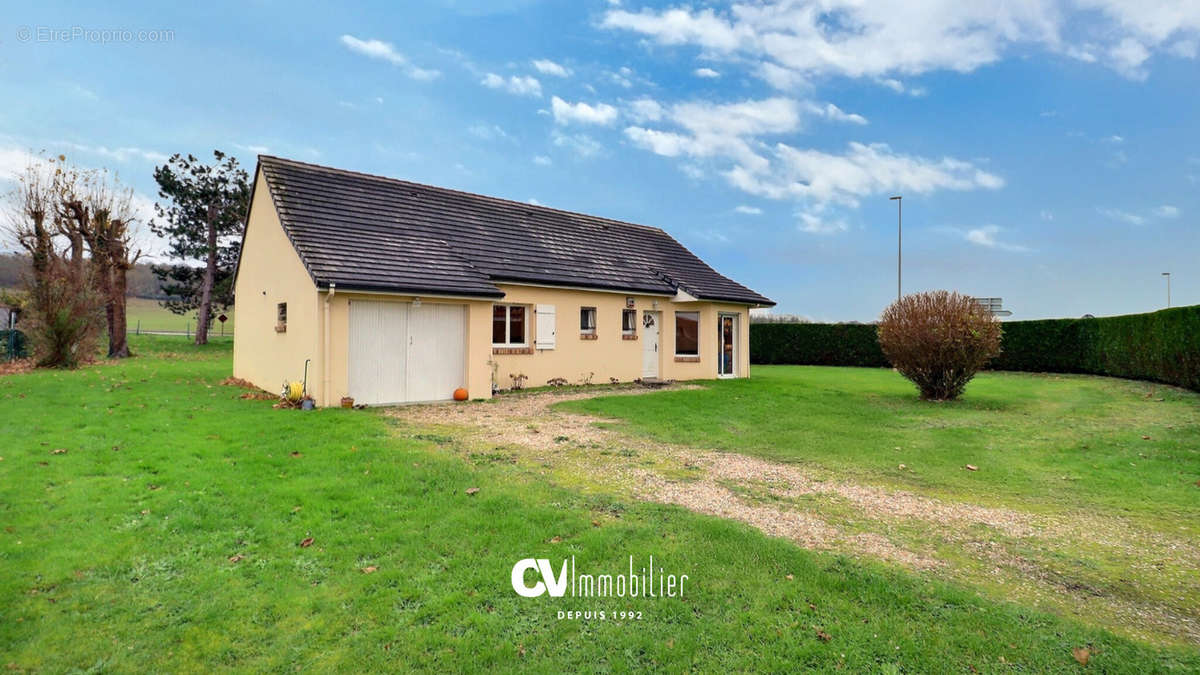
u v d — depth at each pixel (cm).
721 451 889
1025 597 429
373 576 440
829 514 610
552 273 1698
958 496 685
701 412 1232
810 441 976
